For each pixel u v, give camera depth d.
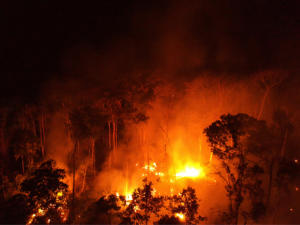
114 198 10.95
